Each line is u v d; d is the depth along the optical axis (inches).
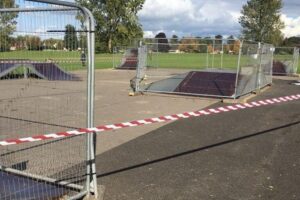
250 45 596.4
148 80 814.5
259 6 2758.4
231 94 561.6
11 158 246.5
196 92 591.2
